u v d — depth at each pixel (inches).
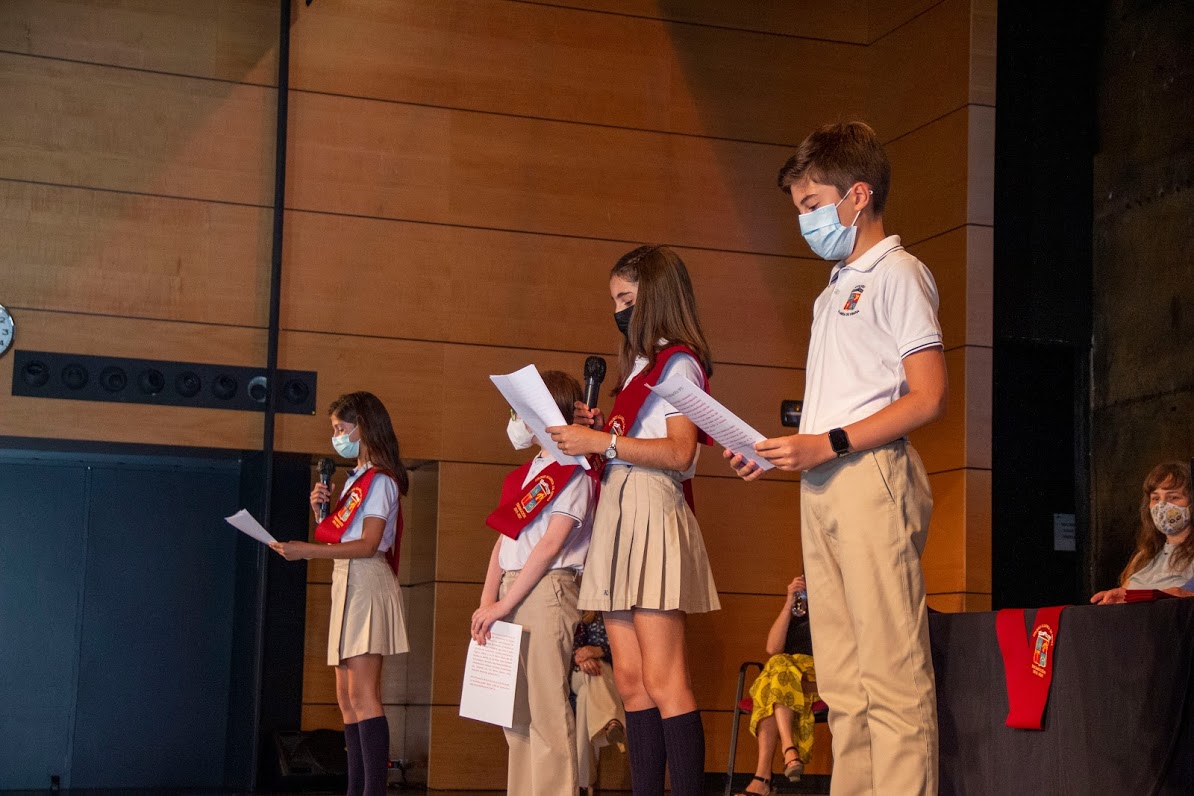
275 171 249.3
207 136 248.4
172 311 243.3
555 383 148.5
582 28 265.4
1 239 235.9
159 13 248.4
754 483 261.3
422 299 251.0
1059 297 258.7
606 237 261.4
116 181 243.0
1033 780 117.7
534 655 132.9
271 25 253.4
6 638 247.8
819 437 90.7
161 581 257.1
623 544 113.0
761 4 275.6
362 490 176.2
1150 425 244.5
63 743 248.7
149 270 242.8
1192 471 128.4
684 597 112.8
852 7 279.9
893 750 88.7
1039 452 257.3
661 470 114.8
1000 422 255.4
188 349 243.3
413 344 249.3
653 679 112.4
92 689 251.3
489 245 255.4
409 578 259.6
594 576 114.0
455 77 257.9
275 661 243.8
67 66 243.0
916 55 263.4
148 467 258.4
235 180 248.7
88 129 242.7
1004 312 254.7
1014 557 252.4
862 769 93.5
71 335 237.6
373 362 247.1
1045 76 263.0
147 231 243.6
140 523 257.1
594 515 129.7
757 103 273.0
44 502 252.2
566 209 260.1
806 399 99.7
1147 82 252.1
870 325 94.8
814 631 96.8
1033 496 255.4
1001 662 123.3
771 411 264.5
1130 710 106.9
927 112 258.5
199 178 247.1
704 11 272.4
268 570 244.7
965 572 236.1
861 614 90.6
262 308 247.8
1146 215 249.6
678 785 110.3
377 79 254.1
